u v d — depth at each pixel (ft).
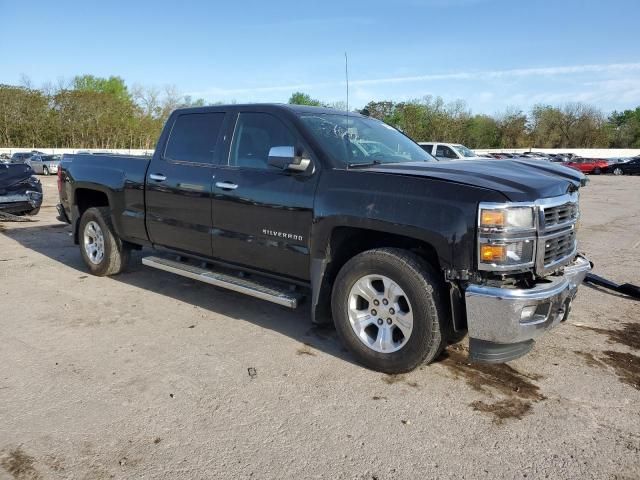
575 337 14.87
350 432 9.98
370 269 12.01
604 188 79.97
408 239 12.25
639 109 271.90
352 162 13.32
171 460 9.07
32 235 29.99
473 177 11.46
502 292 10.40
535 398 11.35
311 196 12.94
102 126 197.67
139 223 17.94
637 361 13.35
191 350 13.66
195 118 16.57
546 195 11.13
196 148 16.28
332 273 13.33
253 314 16.48
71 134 195.11
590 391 11.70
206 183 15.42
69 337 14.43
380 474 8.77
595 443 9.72
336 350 13.75
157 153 17.44
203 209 15.58
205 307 17.11
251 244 14.47
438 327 11.39
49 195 55.98
